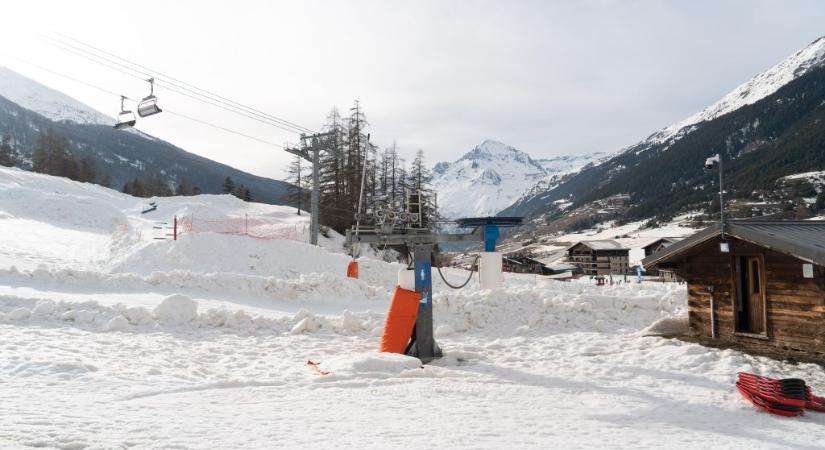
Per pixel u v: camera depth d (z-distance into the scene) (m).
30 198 39.72
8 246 26.75
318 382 9.05
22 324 11.98
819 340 10.95
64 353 9.63
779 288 11.66
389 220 13.94
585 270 99.75
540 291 17.41
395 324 11.52
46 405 6.59
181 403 7.23
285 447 5.45
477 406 7.87
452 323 15.21
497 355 12.20
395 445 5.70
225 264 26.64
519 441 6.12
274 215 58.56
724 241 12.41
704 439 6.67
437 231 15.19
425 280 11.89
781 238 11.03
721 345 12.19
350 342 13.03
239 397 7.80
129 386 7.95
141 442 5.34
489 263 16.59
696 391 9.22
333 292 20.89
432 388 8.91
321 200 53.03
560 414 7.61
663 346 12.35
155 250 26.47
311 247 30.17
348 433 6.11
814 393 9.07
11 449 4.89
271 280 20.33
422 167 66.44
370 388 8.76
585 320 15.52
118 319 12.66
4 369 8.31
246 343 12.42
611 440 6.39
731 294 12.66
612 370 10.62
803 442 6.69
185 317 13.84
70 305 13.19
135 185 115.06
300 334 13.73
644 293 20.80
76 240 31.95
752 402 8.38
